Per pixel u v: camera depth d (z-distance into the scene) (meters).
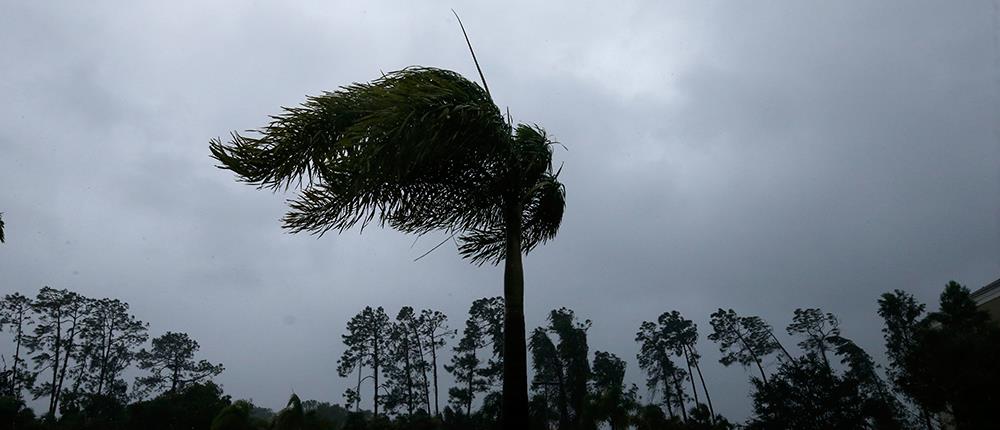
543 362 60.62
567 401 57.56
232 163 5.86
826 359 60.09
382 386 72.50
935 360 21.12
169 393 47.94
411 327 75.50
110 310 78.25
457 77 6.17
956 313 31.58
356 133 5.34
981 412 19.33
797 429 29.55
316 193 6.44
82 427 49.56
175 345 79.50
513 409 5.74
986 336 21.02
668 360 72.81
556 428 56.69
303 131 5.95
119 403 59.56
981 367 19.88
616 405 40.94
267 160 5.92
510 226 6.65
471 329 70.56
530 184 6.97
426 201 6.71
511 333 6.08
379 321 75.94
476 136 5.89
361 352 74.06
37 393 68.88
